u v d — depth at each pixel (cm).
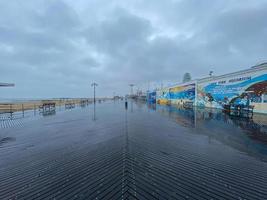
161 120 1086
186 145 551
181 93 2431
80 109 2073
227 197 271
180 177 338
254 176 340
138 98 6231
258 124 856
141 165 400
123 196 277
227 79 1457
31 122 1077
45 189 306
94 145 569
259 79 1130
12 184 326
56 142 613
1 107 2502
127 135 696
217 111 1459
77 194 287
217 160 423
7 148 550
